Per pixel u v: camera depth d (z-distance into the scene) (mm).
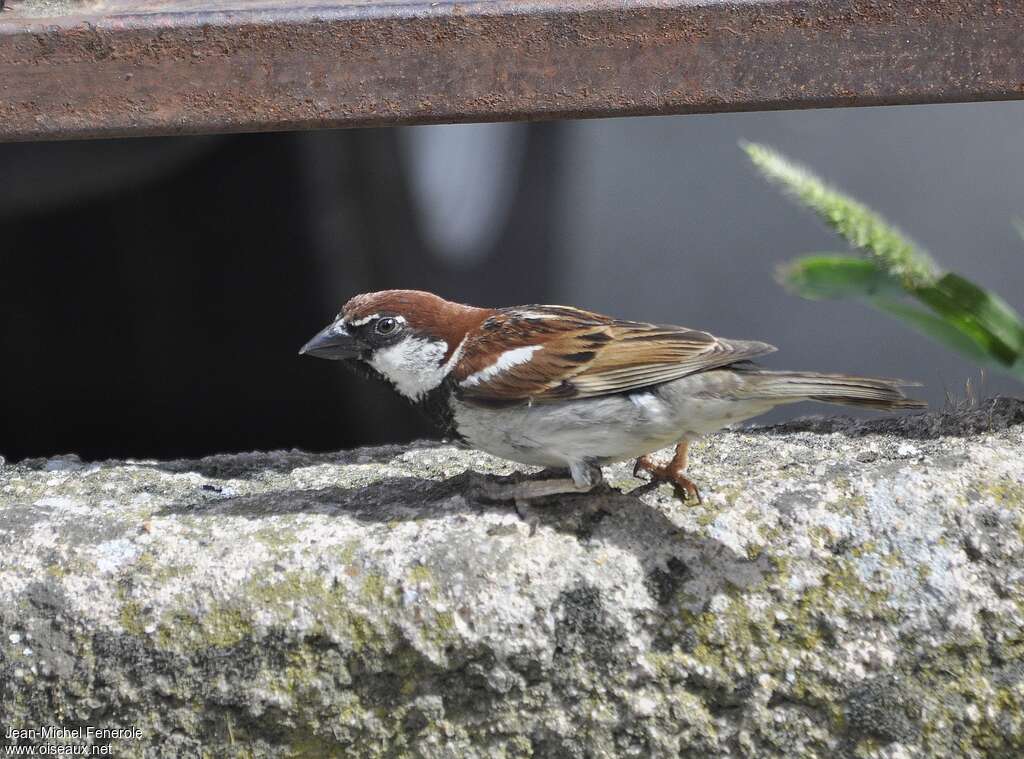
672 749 5113
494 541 5211
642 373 5695
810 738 5098
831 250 16578
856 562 5141
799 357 14609
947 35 5254
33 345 11008
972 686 5055
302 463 6625
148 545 5273
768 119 19250
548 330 5883
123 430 11227
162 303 10945
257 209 10562
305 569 5102
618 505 5480
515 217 13250
